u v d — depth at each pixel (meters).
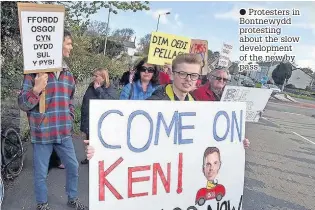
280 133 12.10
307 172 6.95
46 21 3.10
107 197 2.38
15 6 5.93
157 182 2.53
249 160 7.54
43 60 3.14
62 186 4.96
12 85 6.23
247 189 5.58
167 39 3.91
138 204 2.48
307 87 38.28
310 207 5.04
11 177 5.05
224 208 2.83
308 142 10.66
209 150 2.72
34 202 4.41
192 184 2.67
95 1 8.71
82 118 5.95
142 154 2.46
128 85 4.61
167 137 2.55
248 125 13.36
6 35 6.08
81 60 11.83
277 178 6.35
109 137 2.36
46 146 3.81
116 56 15.36
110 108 2.34
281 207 4.95
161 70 4.61
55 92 3.71
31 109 3.64
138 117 2.43
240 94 3.63
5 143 4.92
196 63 2.83
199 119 2.66
